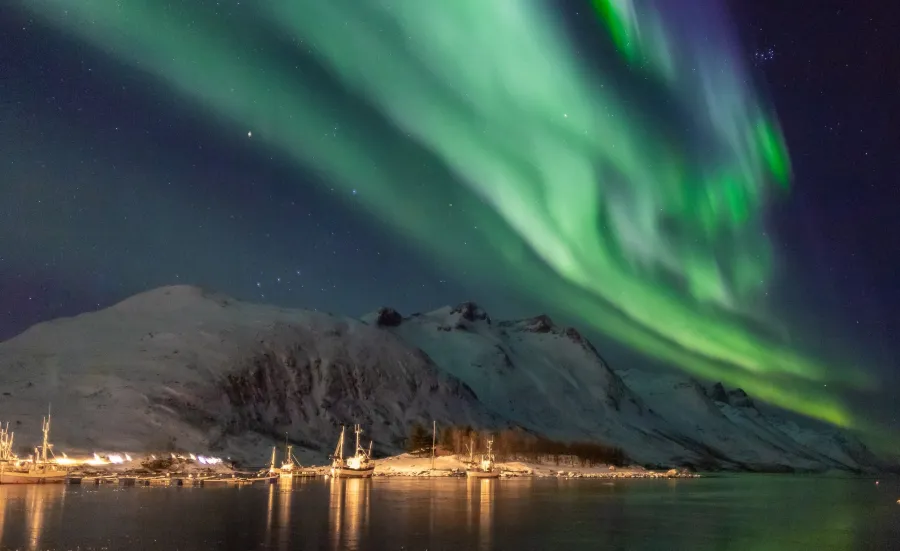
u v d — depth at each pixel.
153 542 44.34
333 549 43.28
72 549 41.69
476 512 66.62
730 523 66.25
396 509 67.38
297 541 45.84
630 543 49.97
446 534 50.97
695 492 119.38
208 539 45.84
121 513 59.16
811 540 55.66
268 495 81.25
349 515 60.81
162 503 68.38
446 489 100.19
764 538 55.78
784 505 95.50
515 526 56.84
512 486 114.75
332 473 130.62
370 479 126.62
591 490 111.31
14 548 41.97
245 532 49.25
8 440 128.38
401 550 43.50
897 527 66.75
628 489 119.44
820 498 116.06
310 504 70.44
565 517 65.38
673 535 55.09
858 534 60.56
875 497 122.25
